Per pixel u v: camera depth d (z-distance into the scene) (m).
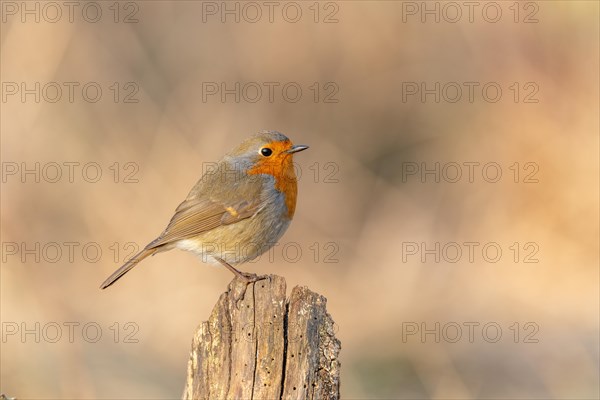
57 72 16.05
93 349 13.41
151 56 17.16
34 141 15.57
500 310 14.88
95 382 12.38
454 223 16.86
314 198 17.23
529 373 12.74
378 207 17.38
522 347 13.47
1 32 15.59
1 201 15.10
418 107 18.20
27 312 14.20
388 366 13.20
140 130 16.28
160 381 12.89
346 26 17.70
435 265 16.22
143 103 16.59
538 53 17.19
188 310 14.73
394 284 16.00
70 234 15.34
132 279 15.19
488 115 17.34
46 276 14.85
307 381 6.22
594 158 16.03
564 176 16.08
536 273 15.61
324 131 17.69
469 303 15.19
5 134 15.49
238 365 6.31
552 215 16.00
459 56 17.86
